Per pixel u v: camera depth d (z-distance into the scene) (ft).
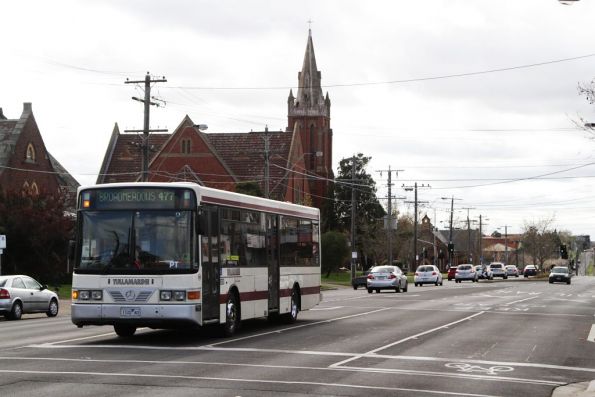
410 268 500.74
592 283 343.05
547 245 607.78
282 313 96.12
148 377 52.90
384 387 51.06
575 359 69.00
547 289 246.27
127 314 72.49
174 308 72.02
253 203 87.86
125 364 59.62
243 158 349.00
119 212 74.23
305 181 376.07
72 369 56.49
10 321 113.60
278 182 323.78
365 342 78.54
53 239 195.42
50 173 247.09
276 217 94.73
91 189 75.20
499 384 54.03
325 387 50.14
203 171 329.72
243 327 94.79
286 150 352.69
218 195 78.64
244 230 85.10
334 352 69.72
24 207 193.77
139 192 74.23
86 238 74.54
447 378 55.93
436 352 71.36
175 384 50.14
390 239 312.50
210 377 53.42
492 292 216.54
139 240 73.46
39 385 49.06
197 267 73.10
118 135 352.90
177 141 332.39
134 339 79.56
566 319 115.03
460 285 290.97
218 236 78.28
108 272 73.26
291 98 458.91
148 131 178.81
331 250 338.95
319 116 454.81
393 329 93.71
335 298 176.04
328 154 468.75
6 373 54.19
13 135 232.12
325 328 93.91
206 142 330.95
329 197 431.43
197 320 72.69
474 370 60.54
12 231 190.80
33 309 122.21
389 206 316.81
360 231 423.64
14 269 193.67
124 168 342.44
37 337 82.17
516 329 96.94
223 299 79.05
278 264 94.94
